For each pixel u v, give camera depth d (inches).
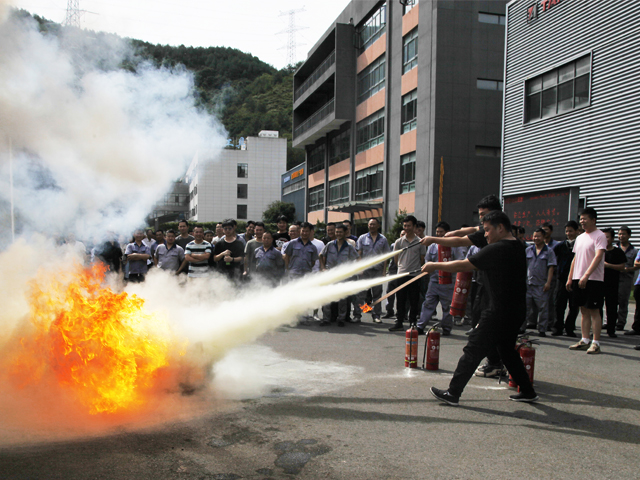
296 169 1975.9
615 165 553.9
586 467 125.0
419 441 139.6
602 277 272.2
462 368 173.5
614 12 554.6
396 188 1154.7
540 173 669.9
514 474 120.3
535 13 675.4
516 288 173.5
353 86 1396.4
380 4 1236.5
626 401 181.6
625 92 541.3
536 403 178.2
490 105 1013.2
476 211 1006.4
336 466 122.2
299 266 365.7
